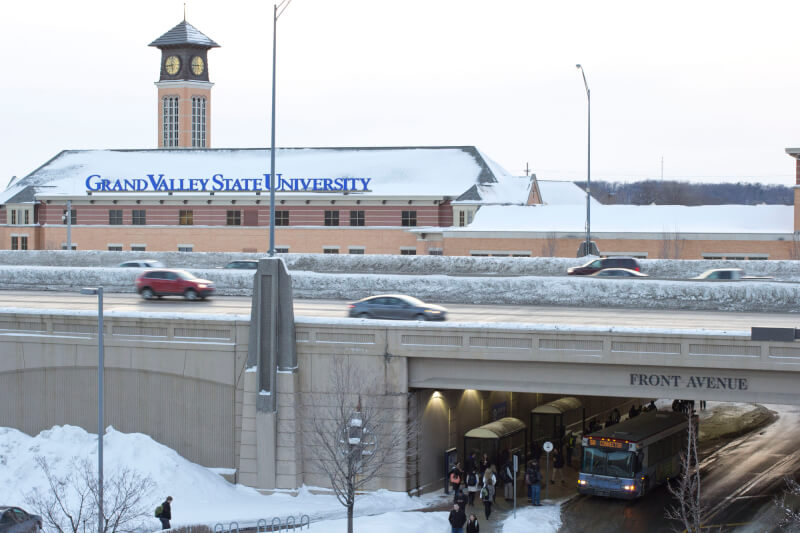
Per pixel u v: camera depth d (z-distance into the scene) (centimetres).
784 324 6281
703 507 5147
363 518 5247
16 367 6391
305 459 5812
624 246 11069
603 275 8275
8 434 6206
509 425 6250
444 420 6106
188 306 7506
